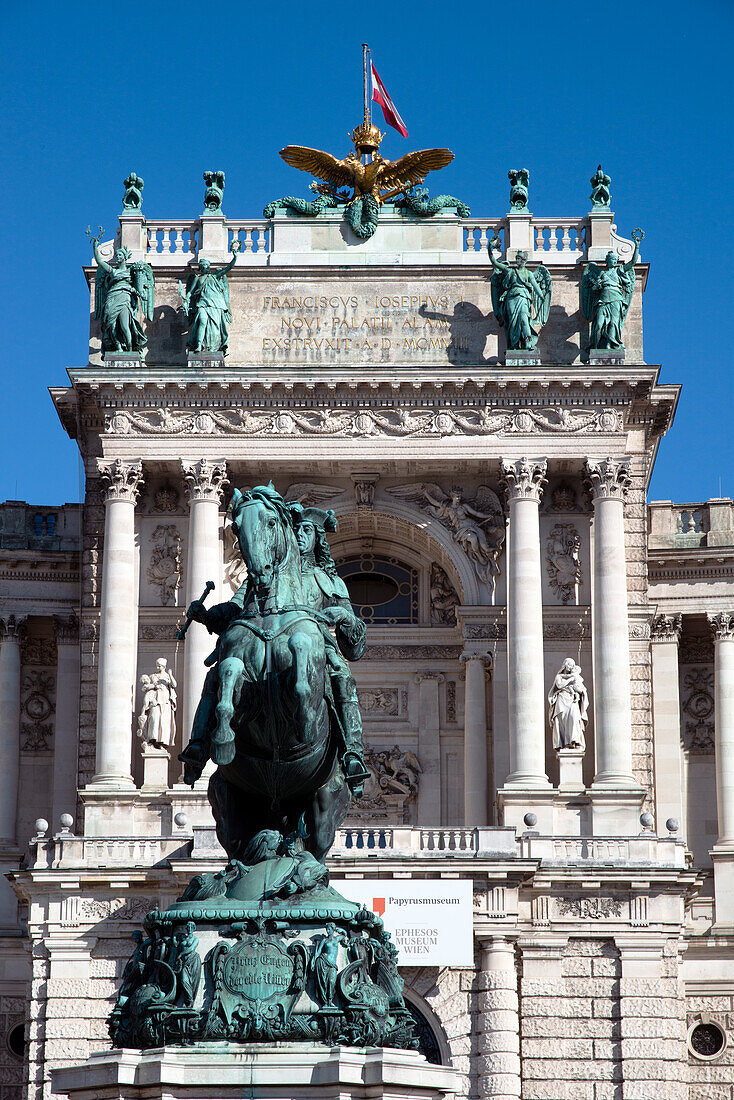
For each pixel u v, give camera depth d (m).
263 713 35.00
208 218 114.38
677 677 120.69
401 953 90.44
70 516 123.00
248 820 36.53
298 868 34.47
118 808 102.31
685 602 120.75
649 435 116.06
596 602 106.56
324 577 38.56
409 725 113.50
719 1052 108.00
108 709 104.56
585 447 108.50
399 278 113.81
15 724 118.50
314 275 113.69
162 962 33.00
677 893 95.38
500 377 108.31
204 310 110.06
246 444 108.88
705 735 121.44
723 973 109.00
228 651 35.53
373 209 114.81
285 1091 31.27
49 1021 92.69
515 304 110.19
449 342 112.94
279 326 113.12
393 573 116.19
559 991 94.06
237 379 108.62
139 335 110.56
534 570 106.88
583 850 95.94
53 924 93.88
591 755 105.75
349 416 109.50
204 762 35.72
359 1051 31.70
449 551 110.75
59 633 119.38
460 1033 91.50
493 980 92.06
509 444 108.69
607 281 110.25
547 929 94.56
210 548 107.56
